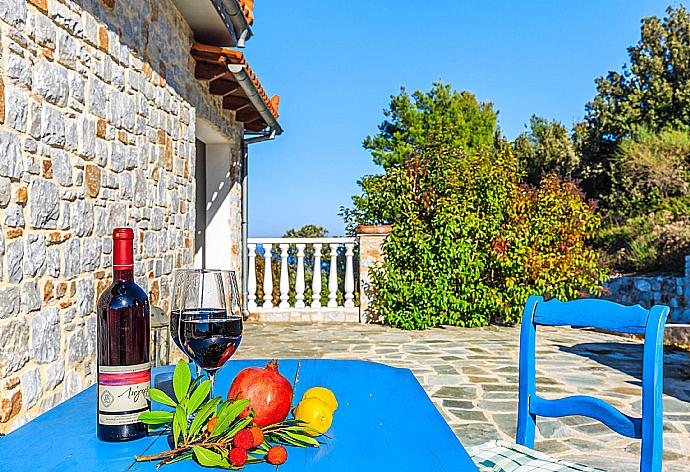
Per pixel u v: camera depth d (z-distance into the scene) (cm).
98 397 155
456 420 473
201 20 685
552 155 2467
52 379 374
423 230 1012
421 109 3172
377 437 160
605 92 2633
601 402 199
